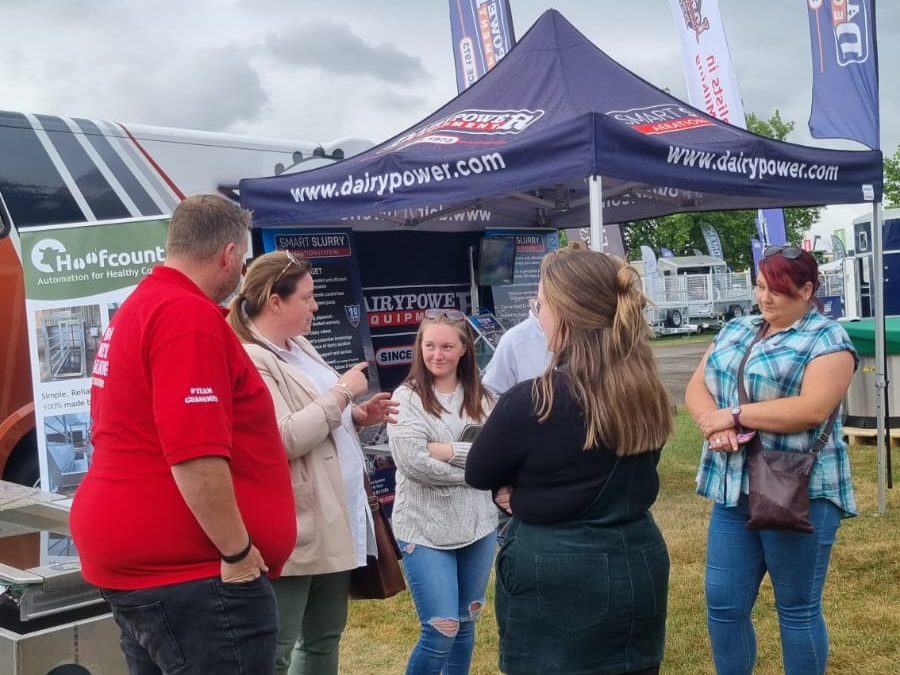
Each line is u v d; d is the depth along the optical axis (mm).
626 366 2070
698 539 5770
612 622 2068
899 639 4141
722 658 3123
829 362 2891
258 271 2814
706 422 2990
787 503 2811
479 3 9117
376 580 2924
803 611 2998
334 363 6203
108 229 4766
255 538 2133
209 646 2027
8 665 2461
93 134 5305
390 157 4754
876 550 5406
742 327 3191
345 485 2854
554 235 7934
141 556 2010
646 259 31297
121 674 2643
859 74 6703
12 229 4957
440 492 3078
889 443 6930
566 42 5457
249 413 2152
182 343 1965
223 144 5891
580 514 2100
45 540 2910
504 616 2176
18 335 4984
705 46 9688
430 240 7234
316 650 2887
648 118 5055
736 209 6824
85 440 4680
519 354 4277
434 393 3193
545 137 4266
